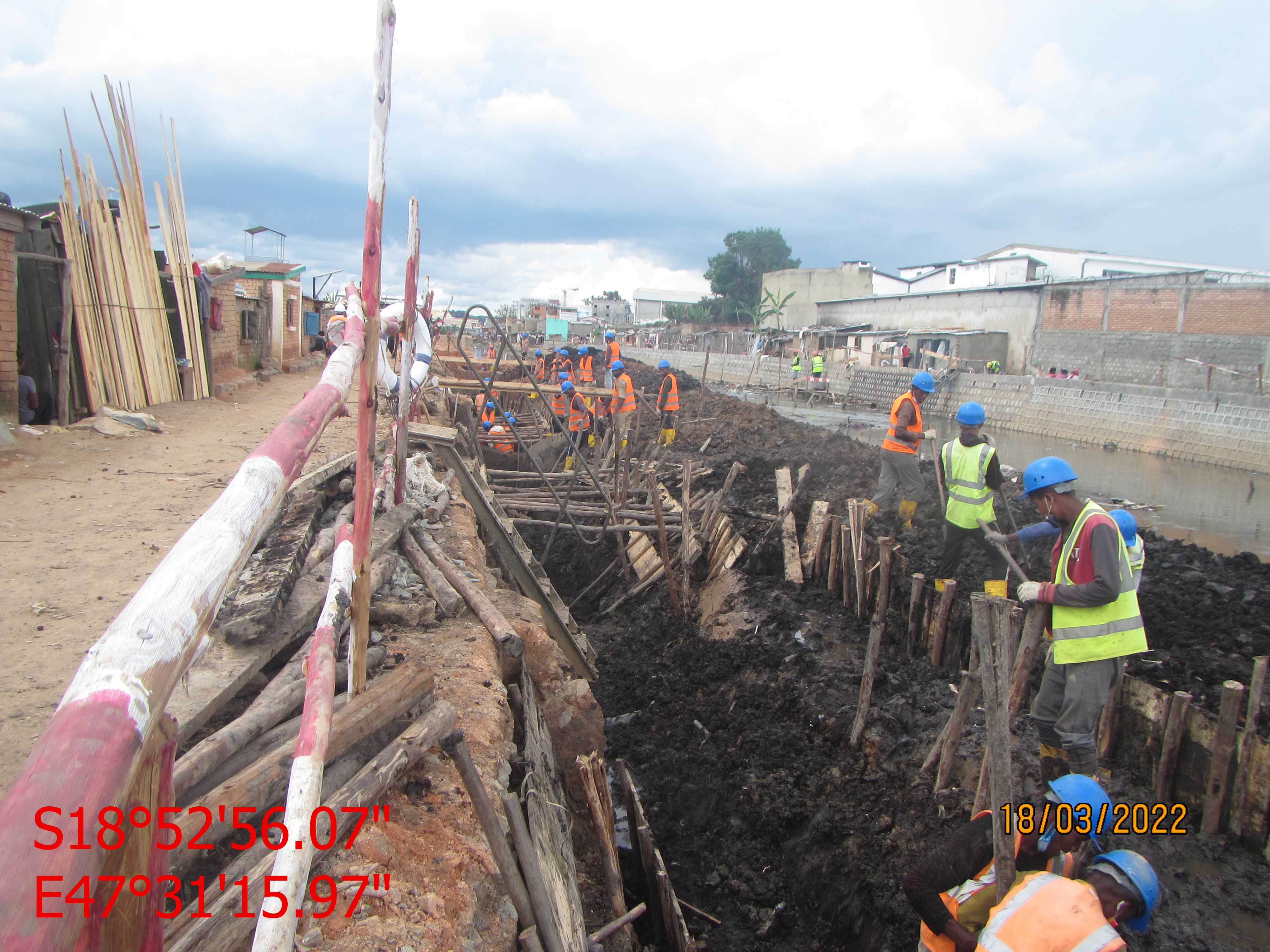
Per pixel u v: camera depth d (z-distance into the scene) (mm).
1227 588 7125
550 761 4082
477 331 53031
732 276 78375
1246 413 18453
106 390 10094
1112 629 3881
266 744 2385
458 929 2172
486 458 12773
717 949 4410
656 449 15742
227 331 17172
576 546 11203
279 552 3852
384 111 2268
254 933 1552
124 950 1006
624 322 99625
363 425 2404
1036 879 2430
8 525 5012
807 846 4785
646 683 7332
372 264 2318
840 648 6613
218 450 8336
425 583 4426
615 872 3760
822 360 33156
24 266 9320
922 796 4688
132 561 4438
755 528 9234
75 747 772
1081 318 32125
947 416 28000
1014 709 4379
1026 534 5746
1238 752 4074
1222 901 3725
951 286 53000
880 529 8891
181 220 12438
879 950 4023
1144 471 17891
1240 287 26516
